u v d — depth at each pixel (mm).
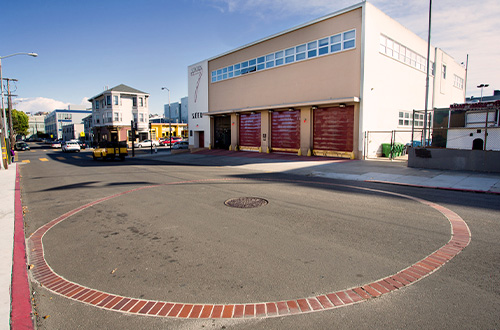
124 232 5824
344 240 5086
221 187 10367
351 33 18953
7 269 4293
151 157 29328
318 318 3021
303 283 3713
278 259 4410
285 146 23859
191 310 3229
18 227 6293
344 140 19750
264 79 25109
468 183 10250
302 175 13656
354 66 18875
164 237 5469
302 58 22031
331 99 19031
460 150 13125
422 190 9570
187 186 10695
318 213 6777
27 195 10016
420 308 3133
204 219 6492
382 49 20328
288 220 6285
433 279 3730
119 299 3498
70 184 12086
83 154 37594
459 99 35469
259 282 3764
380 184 10898
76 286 3834
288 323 2959
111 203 8328
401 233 5379
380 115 20469
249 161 20422
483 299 3275
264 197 8586
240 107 27875
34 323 3062
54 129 111375
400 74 22750
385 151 20500
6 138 22594
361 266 4121
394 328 2824
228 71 29078
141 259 4559
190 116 34781
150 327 2973
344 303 3268
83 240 5465
